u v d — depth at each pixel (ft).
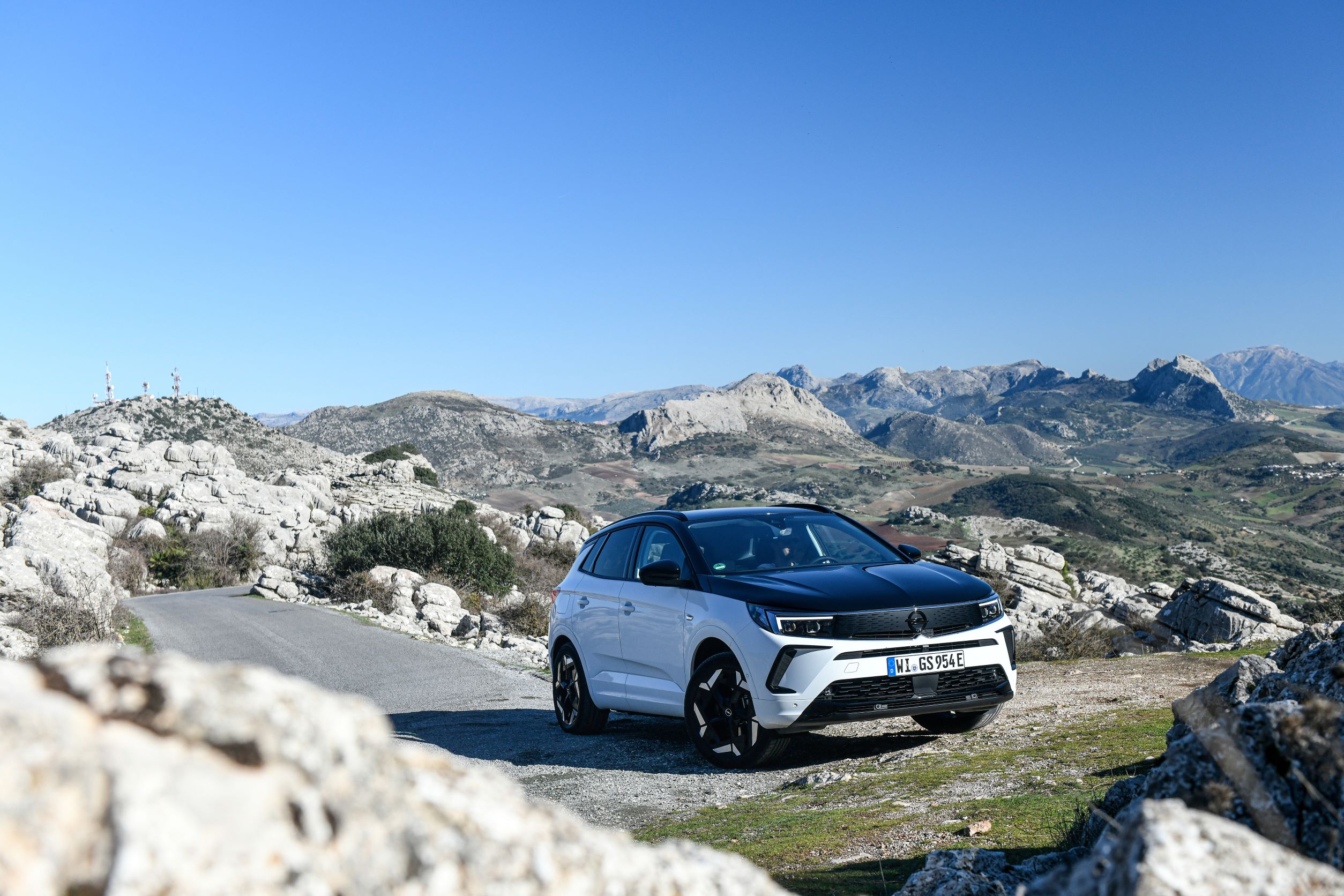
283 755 3.53
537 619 79.87
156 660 3.62
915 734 25.31
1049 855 9.70
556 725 30.73
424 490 272.31
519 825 4.05
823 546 25.75
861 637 21.31
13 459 200.23
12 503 150.92
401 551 108.68
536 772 24.13
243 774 3.42
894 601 21.98
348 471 298.15
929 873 9.01
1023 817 14.87
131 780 3.16
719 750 23.21
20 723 3.16
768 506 28.07
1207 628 72.43
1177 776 6.28
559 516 211.00
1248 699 10.96
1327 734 5.88
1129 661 39.86
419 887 3.64
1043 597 102.99
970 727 24.97
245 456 533.96
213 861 3.17
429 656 51.42
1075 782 17.25
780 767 22.80
